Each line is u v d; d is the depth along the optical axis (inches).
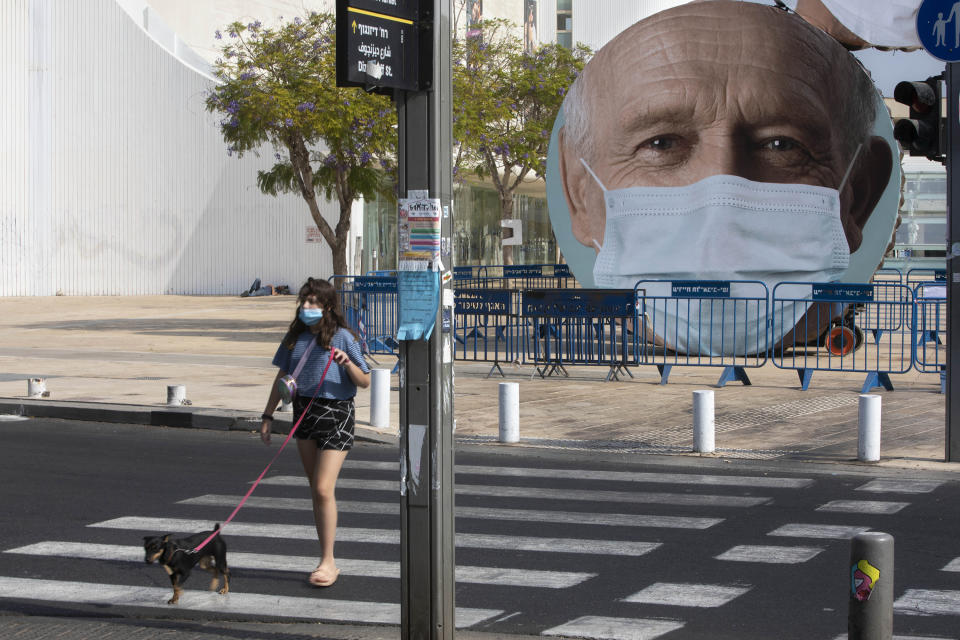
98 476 393.7
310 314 255.9
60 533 310.8
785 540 300.5
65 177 1721.2
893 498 353.7
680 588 256.7
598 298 655.8
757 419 509.4
